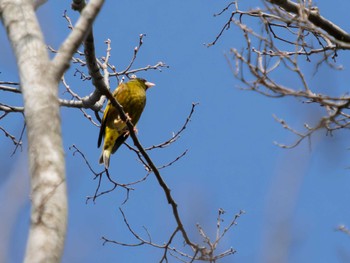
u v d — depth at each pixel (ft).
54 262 20.39
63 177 22.33
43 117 23.32
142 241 46.88
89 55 47.37
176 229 46.60
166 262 46.32
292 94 36.78
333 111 41.34
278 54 38.63
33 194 21.81
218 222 43.42
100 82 49.49
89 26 26.53
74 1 43.55
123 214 47.60
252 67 37.35
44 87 24.09
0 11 27.43
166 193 48.52
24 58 25.07
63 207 21.56
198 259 39.58
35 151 22.66
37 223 21.01
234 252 41.11
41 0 30.14
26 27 26.35
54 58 25.32
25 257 20.36
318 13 48.01
